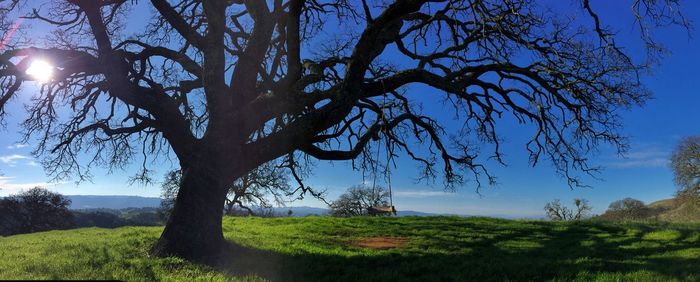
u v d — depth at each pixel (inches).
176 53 597.6
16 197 2541.8
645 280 407.5
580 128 627.8
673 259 536.1
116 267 386.9
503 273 457.1
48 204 2628.0
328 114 526.9
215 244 475.2
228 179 506.9
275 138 528.7
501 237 800.3
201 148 504.4
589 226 959.6
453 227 929.5
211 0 555.5
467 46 641.6
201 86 634.8
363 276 437.7
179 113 531.2
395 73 597.0
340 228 915.4
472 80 631.2
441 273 467.8
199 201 477.7
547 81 625.0
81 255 454.6
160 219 2188.7
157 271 383.6
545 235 836.0
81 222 2938.0
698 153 2046.0
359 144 580.1
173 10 580.4
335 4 680.4
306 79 585.9
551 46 605.0
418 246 687.7
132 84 534.0
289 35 585.3
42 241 652.1
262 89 612.1
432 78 585.3
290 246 624.4
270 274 420.5
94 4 535.8
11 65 547.8
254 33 581.9
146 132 650.8
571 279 425.4
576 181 639.8
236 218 1184.8
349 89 541.0
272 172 678.5
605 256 579.8
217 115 520.4
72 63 550.6
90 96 630.5
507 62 623.8
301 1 575.8
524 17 548.1
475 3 523.2
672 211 2458.2
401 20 645.3
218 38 546.0
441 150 644.7
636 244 687.7
